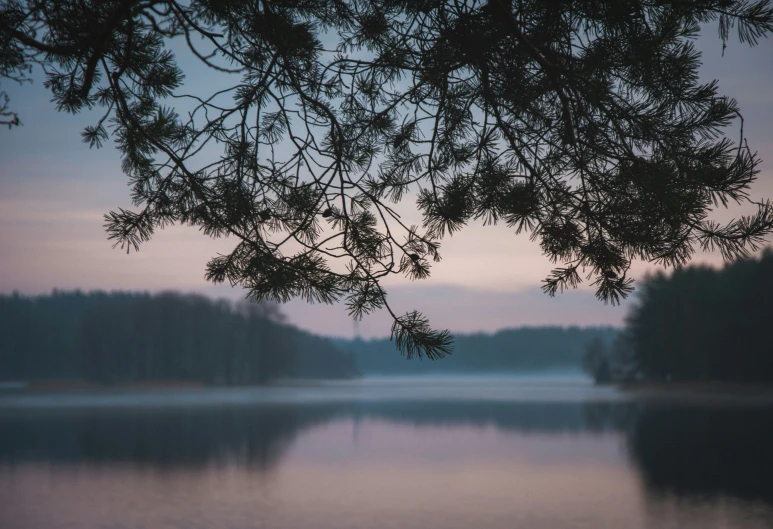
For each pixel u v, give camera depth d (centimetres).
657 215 315
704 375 10450
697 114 325
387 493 2280
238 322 17100
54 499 2177
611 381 13512
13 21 375
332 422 5172
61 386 14938
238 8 377
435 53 376
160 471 2806
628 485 2348
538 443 3631
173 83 397
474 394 9925
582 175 339
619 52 332
